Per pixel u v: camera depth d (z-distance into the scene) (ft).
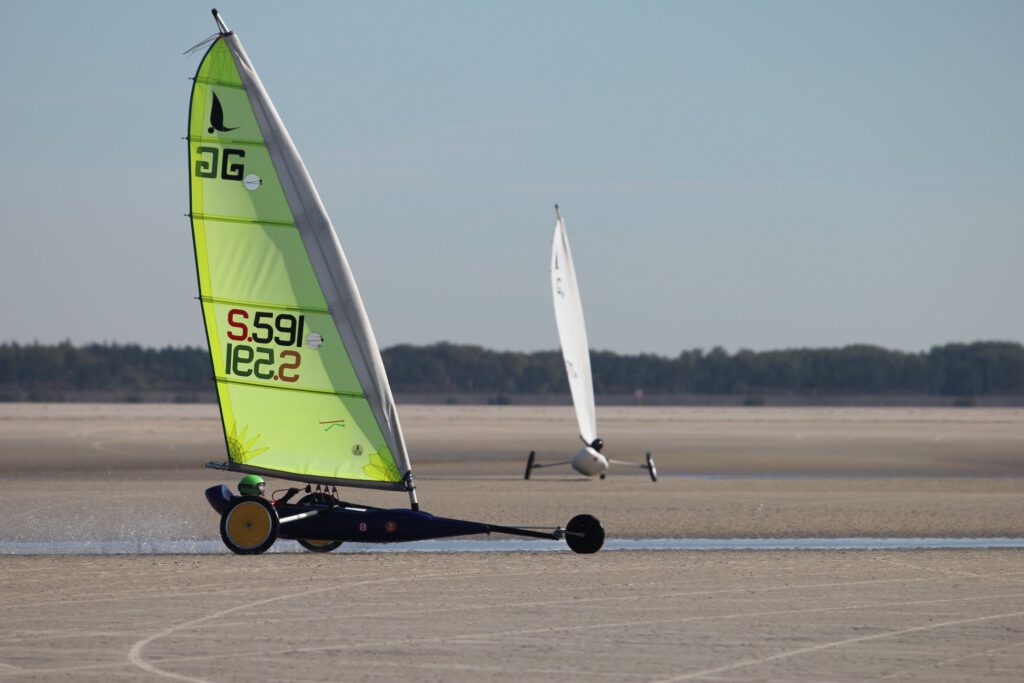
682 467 549.54
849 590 185.26
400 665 133.39
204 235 226.99
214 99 226.99
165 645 143.33
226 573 200.64
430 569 206.80
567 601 174.91
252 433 228.84
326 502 230.89
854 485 430.61
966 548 242.17
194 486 399.44
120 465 517.55
